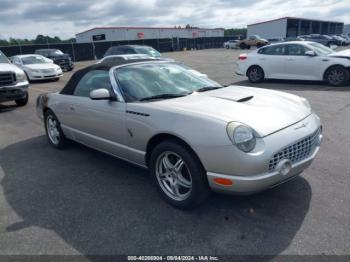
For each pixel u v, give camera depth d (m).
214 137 2.74
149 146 3.42
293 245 2.59
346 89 9.54
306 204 3.17
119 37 60.03
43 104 5.30
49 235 2.89
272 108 3.20
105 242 2.75
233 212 3.10
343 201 3.20
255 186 2.73
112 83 3.83
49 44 35.47
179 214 3.13
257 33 62.12
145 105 3.39
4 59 9.69
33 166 4.60
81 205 3.40
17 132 6.57
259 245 2.61
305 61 10.54
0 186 3.97
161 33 65.06
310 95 8.81
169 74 4.19
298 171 3.04
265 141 2.75
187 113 3.01
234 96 3.54
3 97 8.66
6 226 3.06
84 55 38.44
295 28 62.25
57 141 5.29
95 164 4.55
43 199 3.58
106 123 3.89
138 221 3.04
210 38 56.91
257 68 11.72
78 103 4.36
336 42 38.53
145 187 3.76
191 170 2.96
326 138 5.12
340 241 2.61
